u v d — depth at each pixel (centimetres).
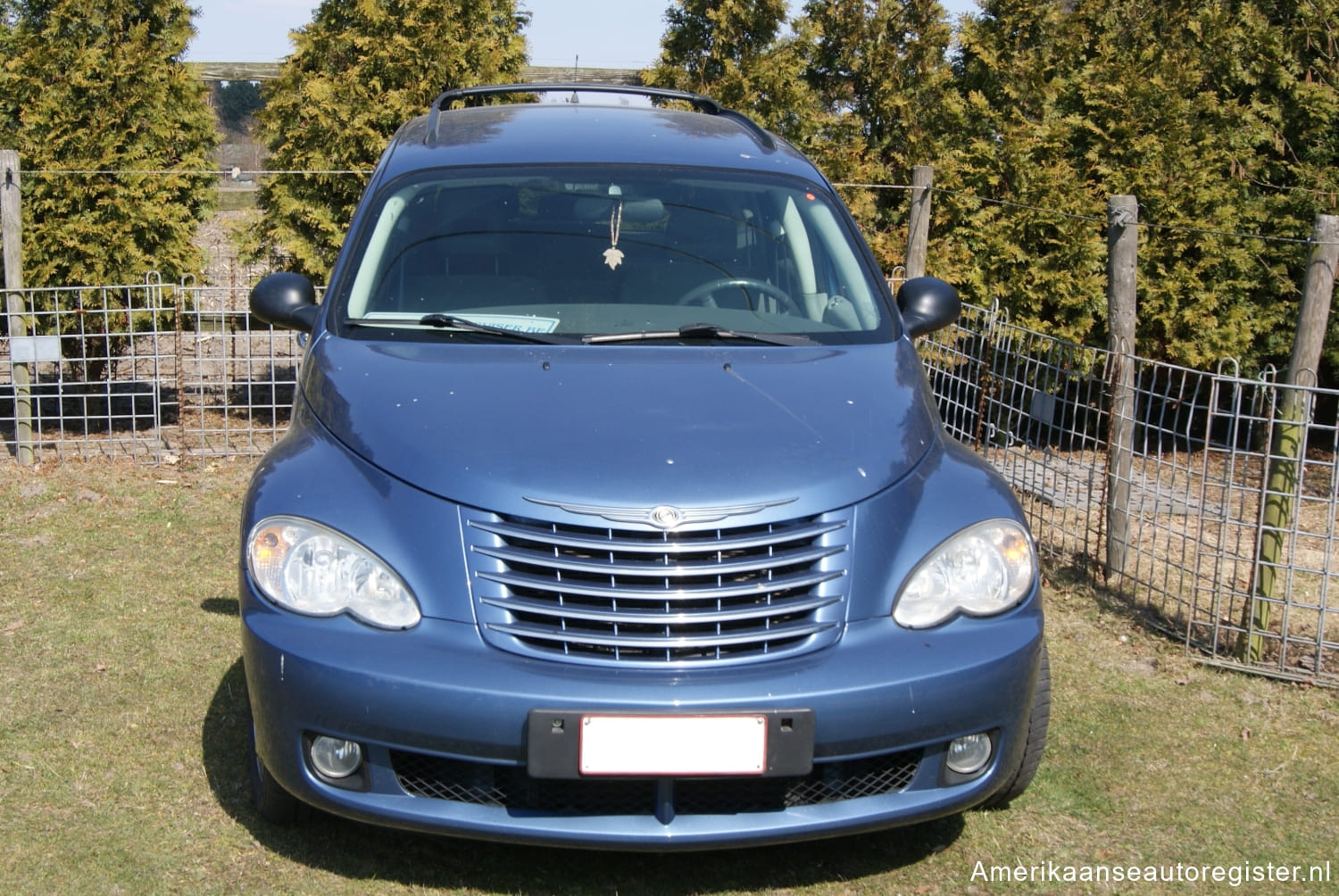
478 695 284
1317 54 881
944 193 854
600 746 282
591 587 294
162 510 654
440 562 298
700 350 368
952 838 360
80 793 360
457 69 853
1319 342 476
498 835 295
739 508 300
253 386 968
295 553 306
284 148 838
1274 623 550
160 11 816
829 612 301
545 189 424
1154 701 459
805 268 414
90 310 789
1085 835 364
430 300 388
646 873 336
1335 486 479
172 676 444
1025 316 834
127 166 805
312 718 293
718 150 458
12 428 856
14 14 810
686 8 942
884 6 950
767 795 302
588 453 309
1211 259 819
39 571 552
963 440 749
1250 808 383
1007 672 306
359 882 324
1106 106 838
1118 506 575
